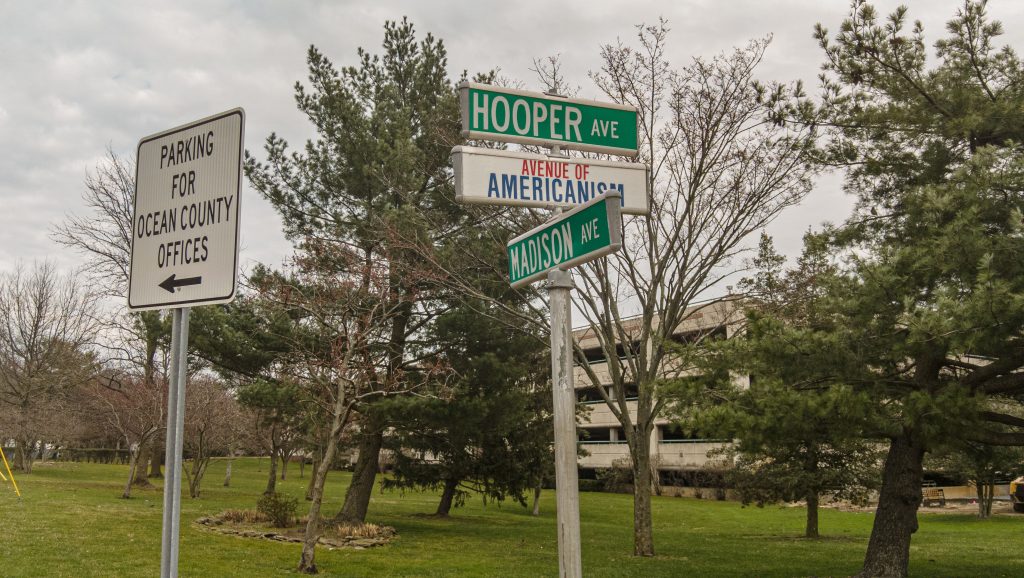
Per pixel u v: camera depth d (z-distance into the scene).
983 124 11.38
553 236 3.69
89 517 19.48
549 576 14.20
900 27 12.09
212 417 30.67
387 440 23.77
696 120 16.20
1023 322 8.21
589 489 50.97
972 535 24.88
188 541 16.81
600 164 4.07
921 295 9.78
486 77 18.20
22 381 38.38
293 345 17.55
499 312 19.80
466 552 17.84
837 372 10.35
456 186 3.76
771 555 18.12
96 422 40.38
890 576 12.27
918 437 10.25
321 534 19.53
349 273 16.33
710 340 11.80
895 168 12.66
